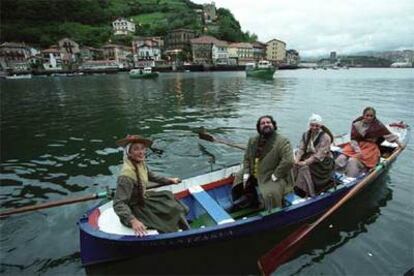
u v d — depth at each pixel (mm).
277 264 4062
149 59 93312
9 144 10430
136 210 4180
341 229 5129
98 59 94000
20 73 76188
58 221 5410
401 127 9078
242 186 5352
